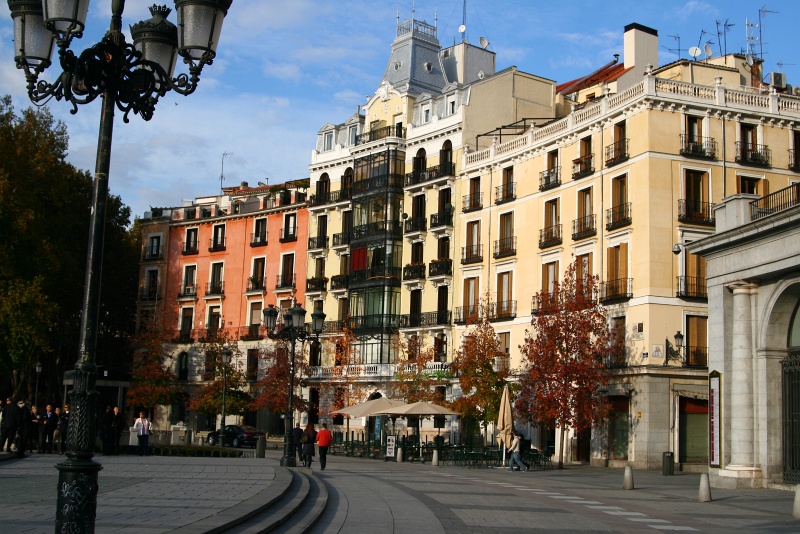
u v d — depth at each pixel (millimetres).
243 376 67500
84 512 9148
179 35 10992
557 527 17000
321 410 65500
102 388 49406
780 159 46688
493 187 56969
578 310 43625
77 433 9266
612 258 46438
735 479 28000
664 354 42969
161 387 70812
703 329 44062
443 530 15727
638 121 45125
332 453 53219
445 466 41312
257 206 76500
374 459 47594
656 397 42531
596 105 48812
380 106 67875
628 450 43500
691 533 16625
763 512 21078
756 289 28719
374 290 64000
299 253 72062
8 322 49312
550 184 51500
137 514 13844
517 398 46375
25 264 53625
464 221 58875
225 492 17859
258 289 73875
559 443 46250
